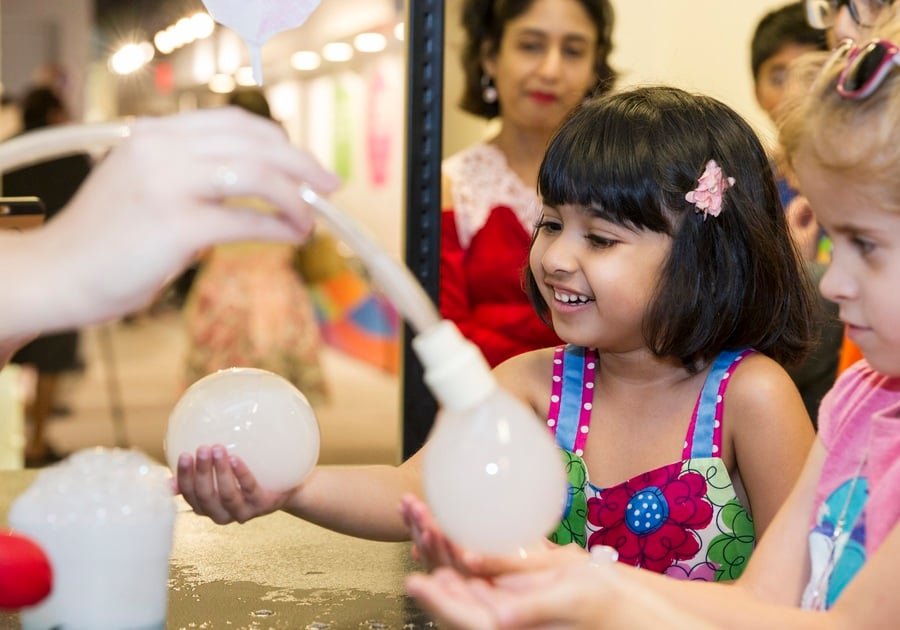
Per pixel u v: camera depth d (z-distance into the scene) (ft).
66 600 2.36
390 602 2.86
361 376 18.81
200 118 1.90
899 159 2.27
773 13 5.98
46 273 1.85
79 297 1.86
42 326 1.88
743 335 3.76
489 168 5.66
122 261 1.83
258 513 2.89
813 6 5.19
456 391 1.92
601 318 3.55
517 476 1.88
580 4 5.66
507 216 5.53
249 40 3.07
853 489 2.84
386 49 17.87
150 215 1.82
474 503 1.88
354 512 3.35
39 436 12.07
